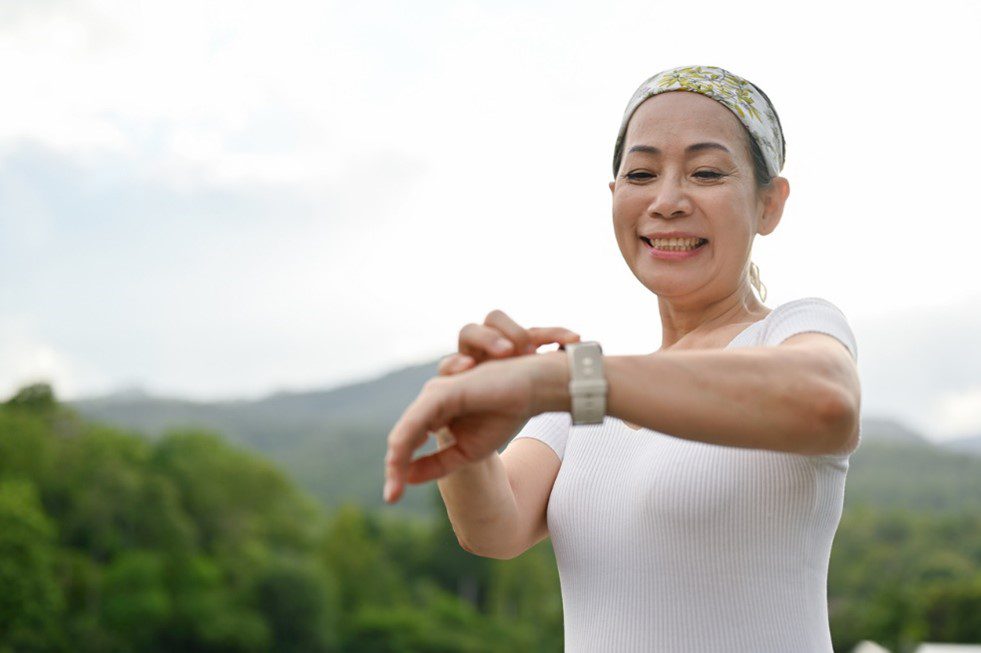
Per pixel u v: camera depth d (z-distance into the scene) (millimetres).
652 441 2076
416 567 108812
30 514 69812
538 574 107375
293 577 89062
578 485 2146
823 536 1989
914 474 176125
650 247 2213
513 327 1528
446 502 2152
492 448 1482
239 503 101750
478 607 106688
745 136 2160
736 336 2078
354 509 105812
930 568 91188
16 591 66688
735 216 2131
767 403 1402
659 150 2152
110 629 77062
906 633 67312
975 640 68812
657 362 1438
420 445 1421
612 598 2035
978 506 158500
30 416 88438
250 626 84500
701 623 1928
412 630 92688
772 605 1906
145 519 86812
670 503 1940
